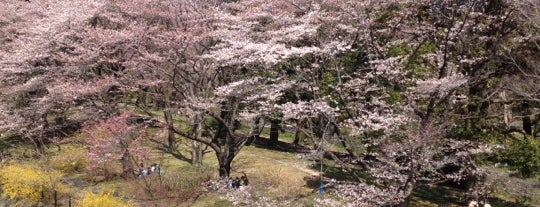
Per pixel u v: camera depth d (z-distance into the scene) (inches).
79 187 801.6
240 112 787.4
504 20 617.6
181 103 733.9
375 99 599.5
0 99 1007.6
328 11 685.3
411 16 676.1
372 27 650.8
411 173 541.0
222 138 1050.7
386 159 567.8
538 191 671.1
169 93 876.0
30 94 1090.1
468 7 601.3
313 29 610.5
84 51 802.2
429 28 615.5
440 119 585.9
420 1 631.8
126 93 886.4
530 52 666.2
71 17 849.5
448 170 753.0
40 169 788.0
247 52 641.0
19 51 916.6
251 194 698.2
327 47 587.2
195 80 786.2
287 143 1151.6
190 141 1061.1
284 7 748.6
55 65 918.4
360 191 581.3
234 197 654.5
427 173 711.1
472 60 585.0
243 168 877.2
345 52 649.6
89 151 823.1
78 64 831.1
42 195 748.0
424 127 537.6
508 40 648.4
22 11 1106.1
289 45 692.7
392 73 587.2
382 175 560.1
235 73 784.9
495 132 678.5
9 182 747.4
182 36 703.1
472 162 600.1
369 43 648.4
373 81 682.8
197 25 759.1
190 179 783.7
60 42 872.3
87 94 824.9
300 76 620.1
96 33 797.9
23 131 986.7
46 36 858.1
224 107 802.8
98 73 924.0
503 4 652.1
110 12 863.1
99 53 818.8
